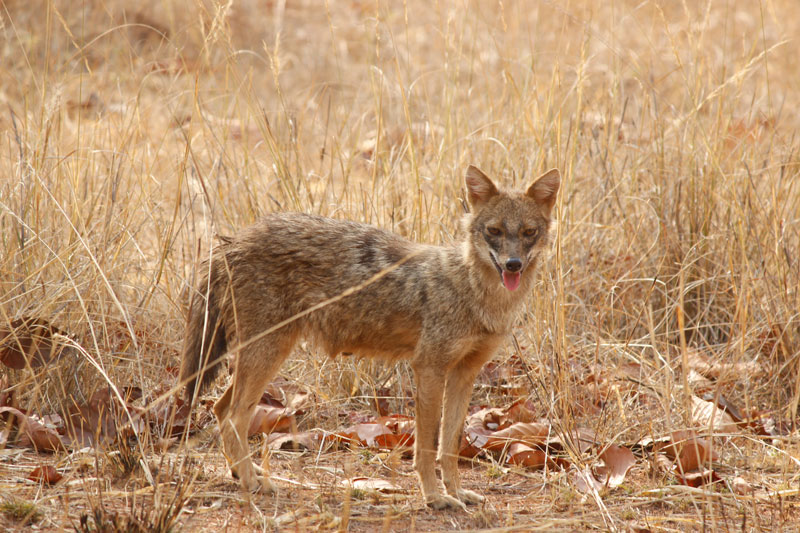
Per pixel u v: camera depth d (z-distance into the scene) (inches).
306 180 474.3
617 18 845.2
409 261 345.1
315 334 349.7
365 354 359.6
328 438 375.9
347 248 346.6
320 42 931.3
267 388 417.1
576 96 574.6
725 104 569.3
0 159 490.6
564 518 307.9
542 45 749.9
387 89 669.9
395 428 386.3
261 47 893.2
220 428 335.3
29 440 344.2
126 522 259.0
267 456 323.3
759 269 471.2
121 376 393.4
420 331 338.6
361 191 475.5
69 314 384.2
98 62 743.7
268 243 342.6
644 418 391.9
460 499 328.8
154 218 446.3
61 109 486.3
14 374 374.9
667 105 544.4
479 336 338.6
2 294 384.2
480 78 676.1
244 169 493.7
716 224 508.1
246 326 338.6
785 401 428.1
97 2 842.2
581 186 530.9
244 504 305.1
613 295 485.4
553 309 413.1
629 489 336.8
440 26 607.5
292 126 541.6
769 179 499.8
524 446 368.8
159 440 350.9
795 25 916.6
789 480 341.4
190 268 470.3
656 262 500.1
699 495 324.5
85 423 359.3
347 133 630.5
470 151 532.4
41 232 396.5
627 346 440.8
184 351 350.0
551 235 401.1
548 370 415.2
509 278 330.6
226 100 523.2
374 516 306.3
